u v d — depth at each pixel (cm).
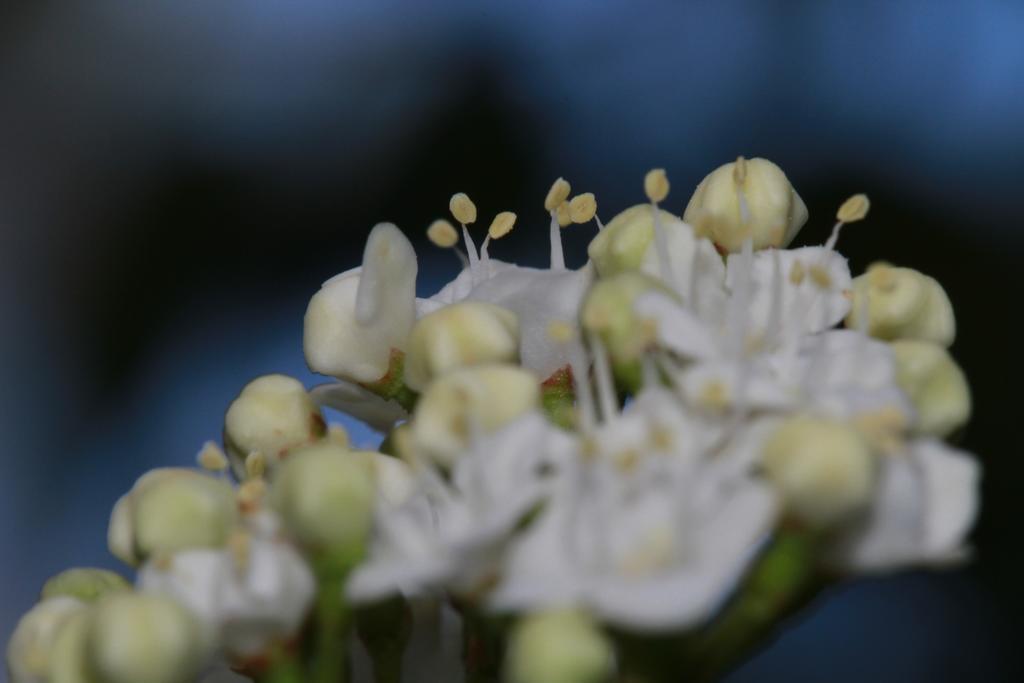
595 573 10
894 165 16
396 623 10
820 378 10
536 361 11
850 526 10
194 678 10
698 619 10
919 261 16
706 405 10
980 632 16
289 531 10
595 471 10
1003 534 15
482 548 10
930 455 10
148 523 10
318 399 11
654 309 10
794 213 11
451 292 11
